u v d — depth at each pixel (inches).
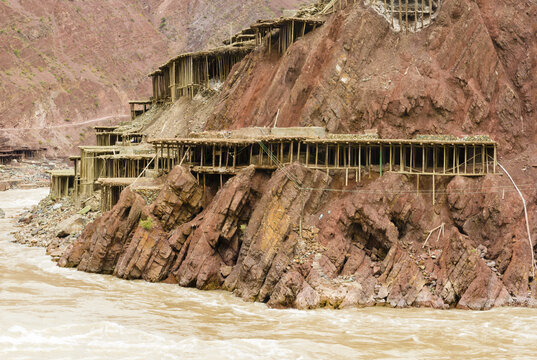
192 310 1950.1
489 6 2620.6
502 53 2566.4
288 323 1835.6
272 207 2143.2
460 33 2583.7
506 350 1642.5
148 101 4635.8
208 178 2491.4
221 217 2240.4
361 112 2536.9
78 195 3496.6
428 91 2501.2
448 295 2026.3
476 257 2054.6
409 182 2282.2
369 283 2064.5
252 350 1605.6
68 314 1863.9
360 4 2719.0
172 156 2881.4
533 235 2208.4
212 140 2439.7
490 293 2022.6
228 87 3250.5
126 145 3715.6
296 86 2640.3
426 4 2706.7
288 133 2472.9
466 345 1674.5
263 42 3083.2
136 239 2320.4
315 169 2272.4
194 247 2234.3
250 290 2079.2
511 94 2491.4
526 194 2278.5
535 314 1945.1
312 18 2896.2
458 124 2488.9
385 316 1916.8
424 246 2174.0
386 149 2396.7
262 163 2390.5
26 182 5812.0
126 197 2437.3
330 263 2090.3
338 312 1952.5
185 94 3732.8
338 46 2635.3
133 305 1988.2
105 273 2413.9
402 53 2623.0
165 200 2367.1
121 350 1582.2
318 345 1652.3
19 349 1553.9
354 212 2176.4
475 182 2257.6
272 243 2094.0
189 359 1536.7
